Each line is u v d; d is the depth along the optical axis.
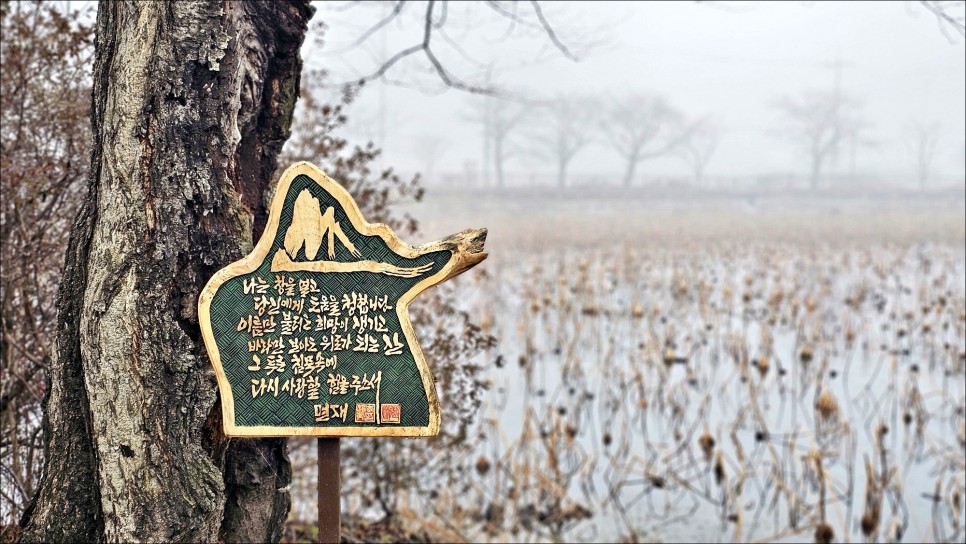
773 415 7.43
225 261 2.55
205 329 2.43
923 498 5.88
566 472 6.27
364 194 4.68
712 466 6.43
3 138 3.77
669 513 5.69
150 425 2.42
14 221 3.62
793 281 13.35
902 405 7.20
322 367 2.48
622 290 13.49
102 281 2.43
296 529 4.37
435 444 4.78
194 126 2.52
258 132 2.82
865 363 9.22
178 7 2.53
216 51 2.55
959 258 17.75
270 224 2.46
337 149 4.59
